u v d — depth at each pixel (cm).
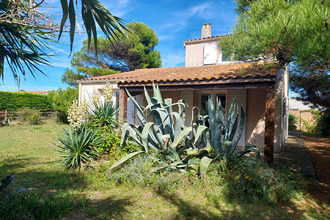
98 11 304
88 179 488
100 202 379
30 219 288
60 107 1684
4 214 286
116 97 1200
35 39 404
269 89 616
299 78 930
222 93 984
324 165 689
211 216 340
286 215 349
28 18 309
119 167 516
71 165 570
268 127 589
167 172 473
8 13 320
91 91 1277
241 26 509
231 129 557
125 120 820
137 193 419
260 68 698
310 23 332
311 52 318
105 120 657
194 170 463
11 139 1034
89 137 582
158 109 540
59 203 351
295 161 699
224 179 435
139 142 551
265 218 338
